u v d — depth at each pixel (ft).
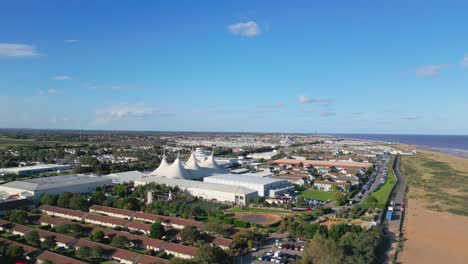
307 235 324.19
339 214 410.11
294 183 628.28
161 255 276.21
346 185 587.27
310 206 467.11
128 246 300.40
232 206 464.65
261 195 523.70
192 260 245.45
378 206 451.12
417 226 387.14
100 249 271.08
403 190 594.24
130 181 584.81
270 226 366.43
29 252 266.36
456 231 372.58
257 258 280.72
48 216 365.61
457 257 300.81
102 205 421.59
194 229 308.60
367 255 268.21
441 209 465.06
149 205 422.82
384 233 350.02
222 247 292.81
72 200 411.75
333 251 255.09
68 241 293.02
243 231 312.09
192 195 512.22
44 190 471.62
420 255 302.66
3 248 270.26
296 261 258.37
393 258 288.92
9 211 363.35
